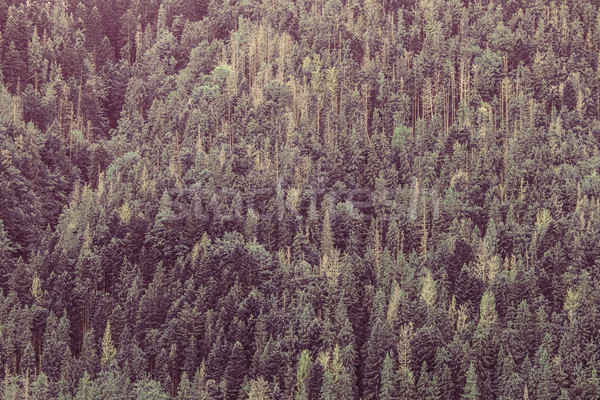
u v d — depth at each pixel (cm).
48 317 15475
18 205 18362
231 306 15700
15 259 17450
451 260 16962
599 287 16350
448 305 15875
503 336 14962
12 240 18038
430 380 14388
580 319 15325
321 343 15138
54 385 14150
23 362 14625
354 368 14812
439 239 17912
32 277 16550
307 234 17700
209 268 16550
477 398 13962
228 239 17225
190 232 17500
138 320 15725
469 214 18425
